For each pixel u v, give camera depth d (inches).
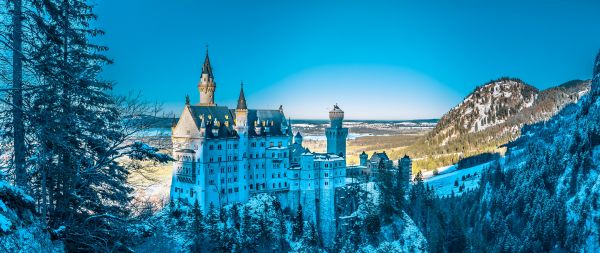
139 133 1809.8
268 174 7313.0
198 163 6510.8
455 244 6924.2
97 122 1756.9
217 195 6638.8
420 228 7578.7
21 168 1489.9
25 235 1180.5
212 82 7667.3
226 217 6574.8
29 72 1544.0
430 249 6850.4
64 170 1659.7
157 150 1758.1
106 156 1696.6
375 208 7352.4
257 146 7219.5
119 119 1769.2
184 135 6712.6
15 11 1446.9
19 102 1469.0
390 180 7440.9
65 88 1643.7
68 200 1713.8
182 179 6727.4
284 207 7347.4
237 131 6978.4
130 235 1878.7
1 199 1159.0
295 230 7007.9
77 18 1918.1
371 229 7062.0
